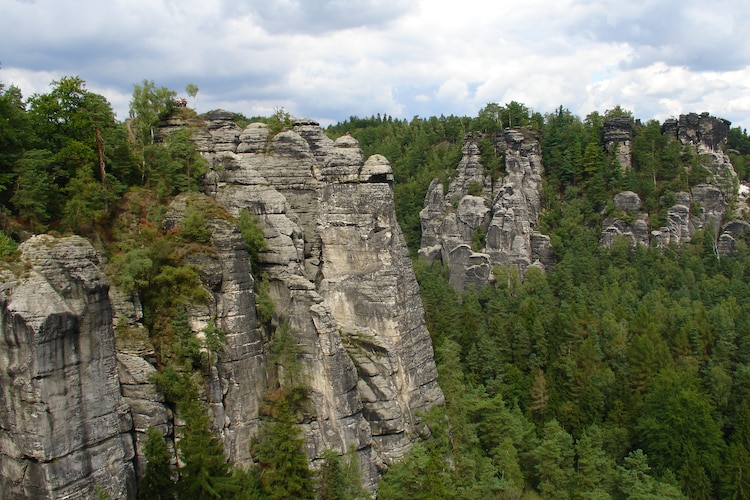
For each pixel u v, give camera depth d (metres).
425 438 61.22
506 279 141.62
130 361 42.75
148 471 39.59
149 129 62.84
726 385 83.44
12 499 36.06
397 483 52.50
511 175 162.25
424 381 66.31
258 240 55.09
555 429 68.38
